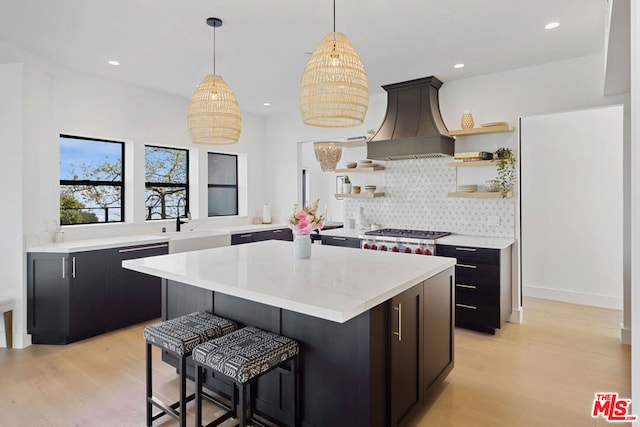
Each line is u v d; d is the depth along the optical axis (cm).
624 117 353
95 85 421
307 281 209
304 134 588
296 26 299
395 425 202
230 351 190
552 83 383
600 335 368
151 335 221
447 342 270
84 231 416
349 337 191
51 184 384
